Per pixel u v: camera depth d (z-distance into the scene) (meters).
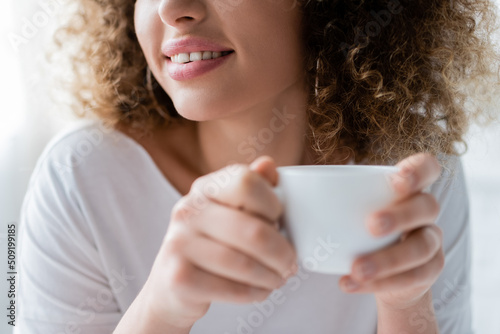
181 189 1.05
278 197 0.52
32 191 1.04
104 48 1.19
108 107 1.14
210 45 0.81
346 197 0.49
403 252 0.51
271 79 0.88
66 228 0.99
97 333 1.00
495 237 1.80
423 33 1.02
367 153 1.07
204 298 0.51
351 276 0.52
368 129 1.02
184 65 0.84
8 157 1.73
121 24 1.21
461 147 1.15
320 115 1.00
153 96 1.14
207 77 0.83
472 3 1.10
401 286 0.53
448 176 1.06
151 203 1.04
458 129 1.10
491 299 1.82
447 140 1.08
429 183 0.53
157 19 0.86
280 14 0.86
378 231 0.48
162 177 1.03
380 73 0.99
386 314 0.76
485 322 1.81
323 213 0.49
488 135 1.33
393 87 1.02
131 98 1.15
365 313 1.01
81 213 1.00
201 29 0.81
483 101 1.17
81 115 1.31
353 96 1.01
